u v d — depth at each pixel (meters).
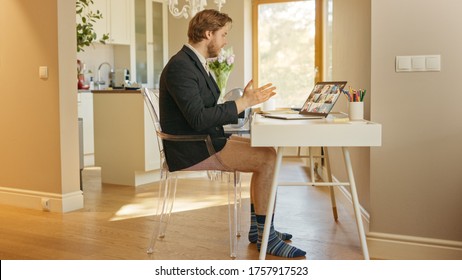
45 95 4.05
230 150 2.78
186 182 5.33
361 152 3.45
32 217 3.87
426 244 2.83
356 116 2.53
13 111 4.23
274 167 2.64
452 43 2.71
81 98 6.68
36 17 4.03
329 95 2.79
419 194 2.84
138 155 5.13
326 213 3.92
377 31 2.83
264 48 7.68
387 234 2.91
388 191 2.89
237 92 4.47
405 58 2.78
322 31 7.25
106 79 7.65
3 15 4.18
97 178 5.68
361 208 3.39
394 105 2.83
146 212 4.01
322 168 5.36
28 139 4.17
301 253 2.88
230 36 7.55
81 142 4.80
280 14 7.57
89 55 7.39
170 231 3.45
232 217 3.81
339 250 3.00
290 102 7.64
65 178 4.05
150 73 7.80
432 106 2.77
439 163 2.79
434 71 2.75
